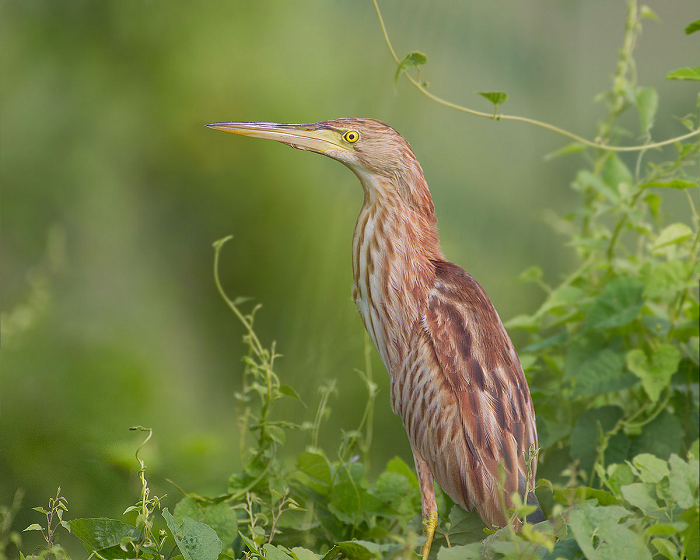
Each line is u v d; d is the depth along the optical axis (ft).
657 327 25.27
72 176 49.16
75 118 50.14
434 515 21.09
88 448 27.27
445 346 21.52
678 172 26.22
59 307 42.83
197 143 50.75
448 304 22.07
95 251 48.34
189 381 41.22
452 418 21.09
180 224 50.42
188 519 17.26
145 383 36.42
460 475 20.94
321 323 41.11
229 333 45.88
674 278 24.81
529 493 20.20
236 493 21.09
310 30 51.21
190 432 33.19
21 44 50.06
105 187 49.60
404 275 22.81
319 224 48.01
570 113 48.67
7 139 48.47
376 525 21.45
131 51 51.72
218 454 29.43
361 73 49.39
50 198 48.57
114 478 25.32
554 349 28.86
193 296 48.16
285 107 50.37
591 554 14.87
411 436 22.24
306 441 33.71
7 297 45.32
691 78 22.52
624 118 44.86
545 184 47.47
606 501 18.88
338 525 21.40
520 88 47.78
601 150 30.71
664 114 45.16
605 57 48.98
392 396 23.06
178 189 50.88
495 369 21.25
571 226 33.19
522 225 45.88
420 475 21.83
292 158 50.65
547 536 15.98
